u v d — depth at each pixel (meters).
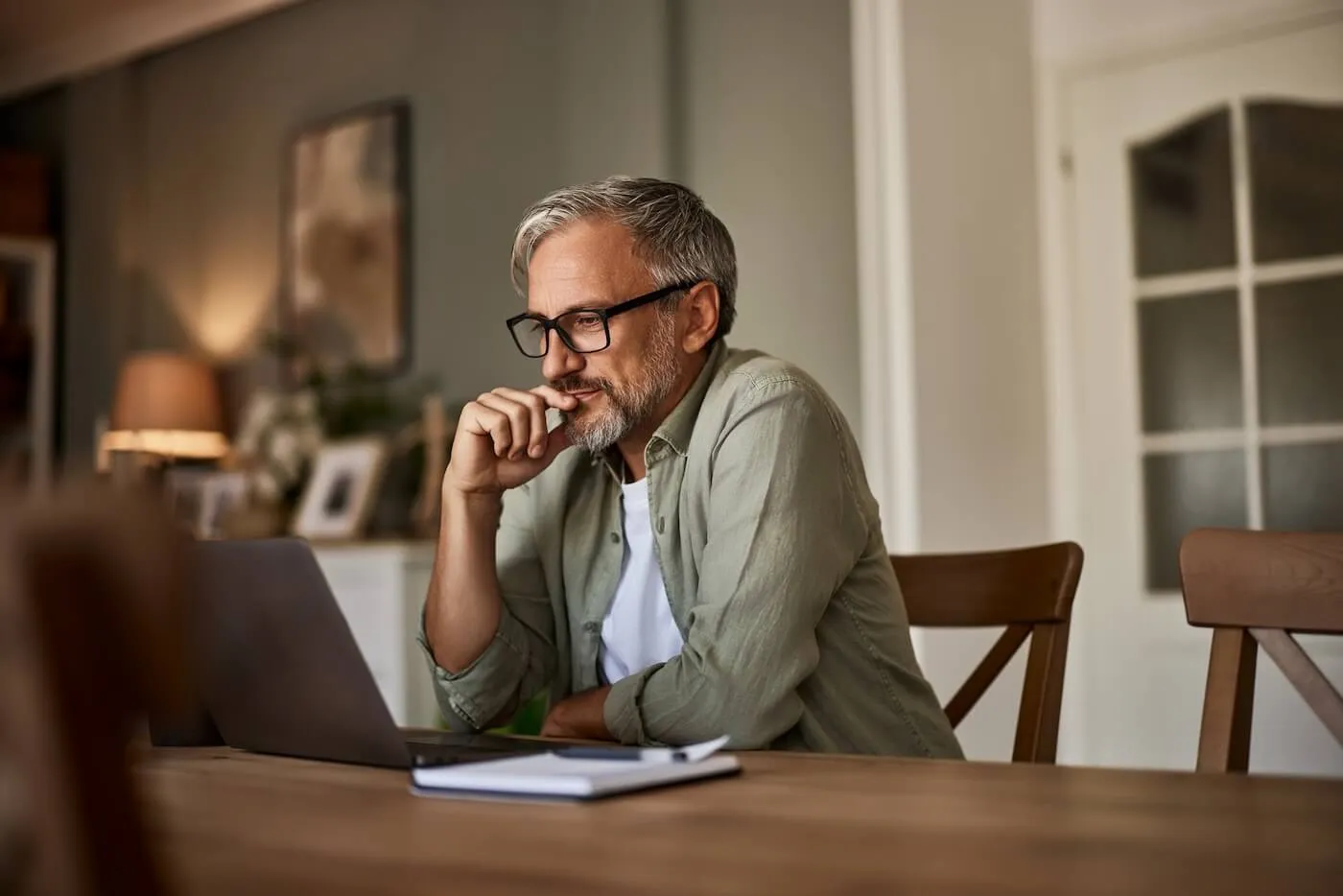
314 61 5.38
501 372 4.68
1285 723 3.33
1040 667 1.66
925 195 3.51
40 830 0.38
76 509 0.37
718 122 4.13
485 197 4.75
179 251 5.87
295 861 0.73
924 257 3.49
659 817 0.86
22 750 0.37
